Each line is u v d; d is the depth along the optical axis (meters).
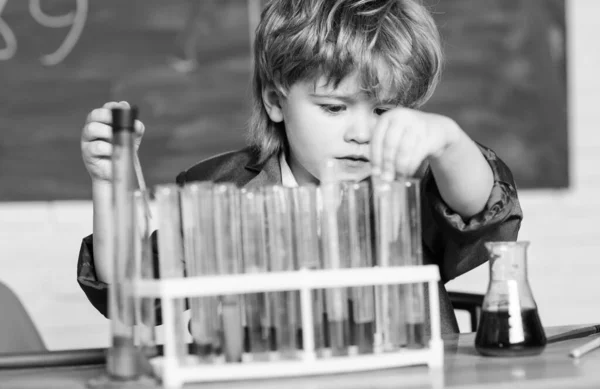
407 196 1.32
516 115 4.11
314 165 1.86
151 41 3.88
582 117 4.18
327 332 1.28
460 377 1.22
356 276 1.27
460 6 4.08
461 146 1.51
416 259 1.33
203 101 3.91
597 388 1.19
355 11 1.85
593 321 4.23
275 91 1.98
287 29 1.87
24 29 3.77
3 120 3.75
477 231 1.56
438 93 4.06
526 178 4.12
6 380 1.35
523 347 1.39
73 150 3.80
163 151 3.88
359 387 1.17
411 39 1.88
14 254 3.80
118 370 1.26
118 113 1.26
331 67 1.77
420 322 1.32
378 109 1.84
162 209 1.28
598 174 4.18
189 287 1.22
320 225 1.30
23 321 2.31
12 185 3.76
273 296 1.26
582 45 4.18
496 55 4.10
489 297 1.42
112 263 1.26
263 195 1.29
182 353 1.24
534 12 4.12
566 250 4.20
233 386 1.20
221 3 3.93
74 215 3.84
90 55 3.82
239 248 1.29
